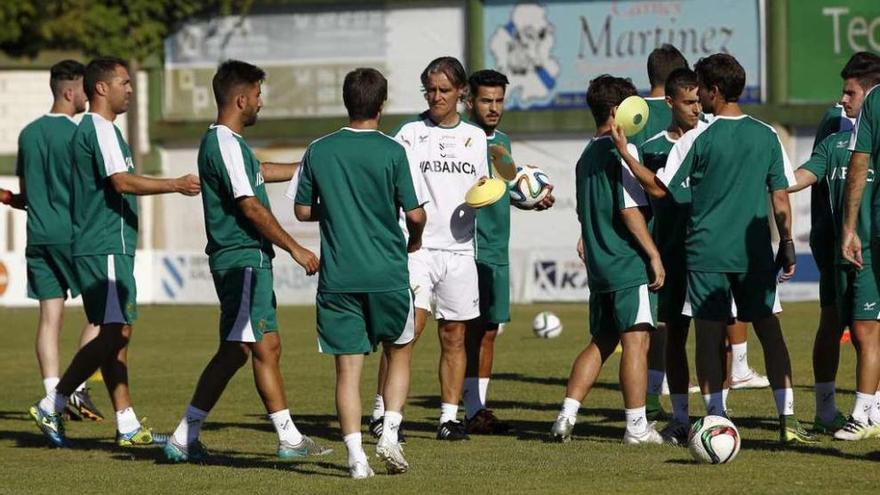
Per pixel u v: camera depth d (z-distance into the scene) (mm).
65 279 30625
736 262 24562
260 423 30500
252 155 23828
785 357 24859
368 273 21625
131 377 40750
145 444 27328
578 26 84375
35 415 26797
